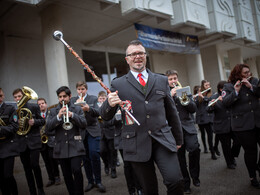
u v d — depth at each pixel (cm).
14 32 828
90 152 425
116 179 486
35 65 870
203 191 368
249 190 354
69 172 351
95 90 1043
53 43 683
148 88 229
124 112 231
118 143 438
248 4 1326
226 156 477
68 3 684
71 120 347
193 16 918
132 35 1024
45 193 439
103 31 930
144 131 222
